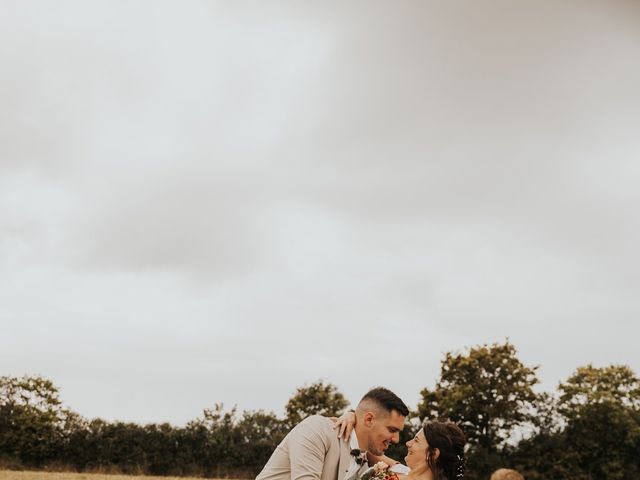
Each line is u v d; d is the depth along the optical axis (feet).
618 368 117.70
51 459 106.83
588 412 113.29
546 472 110.73
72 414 109.40
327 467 14.47
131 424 109.29
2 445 105.60
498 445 113.80
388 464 15.48
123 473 105.60
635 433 111.24
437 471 15.01
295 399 134.00
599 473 111.86
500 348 117.19
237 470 108.99
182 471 107.65
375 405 14.71
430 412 115.65
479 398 114.01
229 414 112.16
